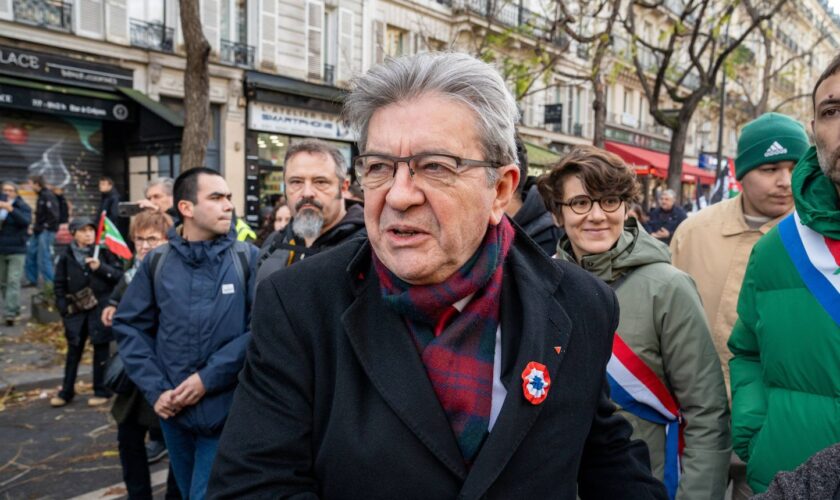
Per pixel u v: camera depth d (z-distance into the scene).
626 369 2.13
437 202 1.17
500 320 1.32
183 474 3.13
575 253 2.38
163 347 2.99
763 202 2.71
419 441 1.15
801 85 37.72
